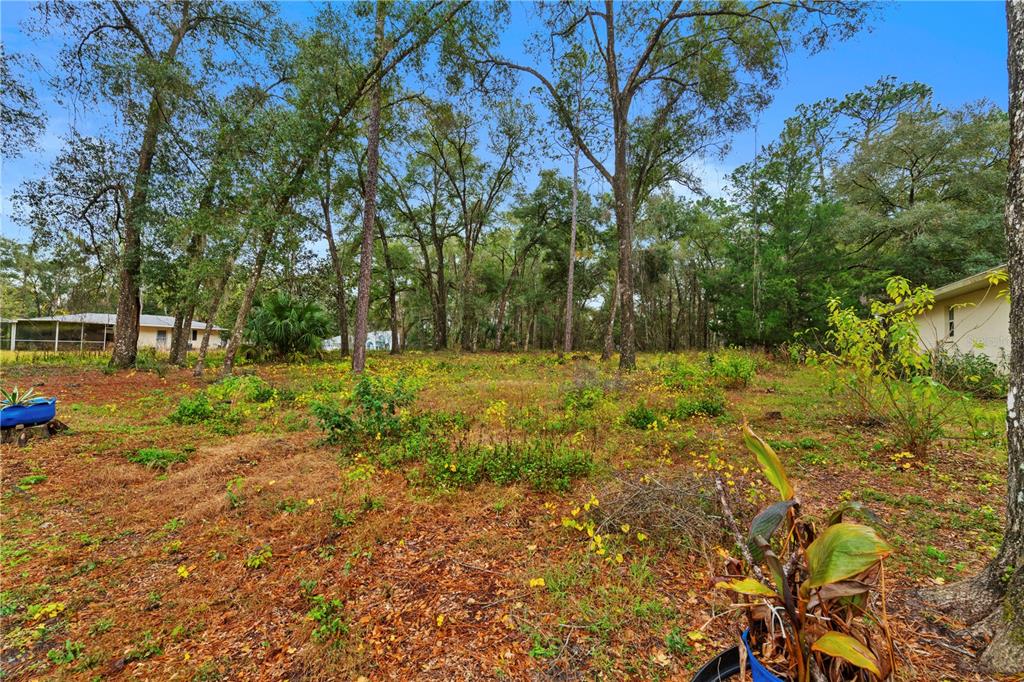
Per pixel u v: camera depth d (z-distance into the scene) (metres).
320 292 22.83
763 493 3.32
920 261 14.98
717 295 22.70
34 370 12.89
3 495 3.77
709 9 12.68
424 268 30.47
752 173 18.38
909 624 1.97
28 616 2.28
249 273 12.51
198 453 4.95
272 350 17.22
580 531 2.97
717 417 6.30
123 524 3.30
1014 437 1.93
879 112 18.50
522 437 5.13
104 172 11.85
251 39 12.71
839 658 1.14
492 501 3.54
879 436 5.08
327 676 1.86
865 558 1.07
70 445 5.11
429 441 4.81
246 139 10.83
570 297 21.39
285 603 2.37
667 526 2.79
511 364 14.95
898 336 4.11
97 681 1.86
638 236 25.67
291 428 6.12
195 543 3.03
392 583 2.50
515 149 22.06
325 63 11.43
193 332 30.70
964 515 3.06
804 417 6.16
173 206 11.79
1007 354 8.55
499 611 2.22
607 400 7.21
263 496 3.75
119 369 12.84
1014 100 1.94
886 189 18.36
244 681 1.85
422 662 1.91
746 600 1.41
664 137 17.52
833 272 16.97
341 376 11.13
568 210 24.23
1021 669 1.61
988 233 13.98
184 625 2.21
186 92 11.09
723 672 1.40
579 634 2.03
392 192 20.58
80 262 14.02
